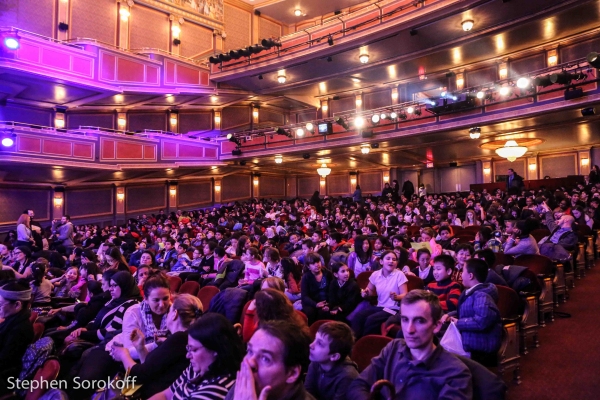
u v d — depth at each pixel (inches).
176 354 108.6
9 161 538.6
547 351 167.0
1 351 126.7
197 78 732.7
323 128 625.3
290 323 65.9
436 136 566.9
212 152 737.6
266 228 436.8
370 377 89.3
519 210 356.5
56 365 124.1
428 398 81.4
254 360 61.7
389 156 714.2
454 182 765.9
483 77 629.0
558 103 440.5
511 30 523.5
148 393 108.0
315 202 690.2
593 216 339.0
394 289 175.0
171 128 804.0
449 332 125.0
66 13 666.8
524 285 172.4
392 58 625.9
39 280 212.5
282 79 693.3
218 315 87.8
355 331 169.3
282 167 842.8
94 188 748.6
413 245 259.9
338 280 183.3
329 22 619.2
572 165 636.7
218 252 275.6
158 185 813.9
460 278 177.2
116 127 766.5
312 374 97.3
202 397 81.2
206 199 858.1
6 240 557.9
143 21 749.3
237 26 872.3
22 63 544.7
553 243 240.8
